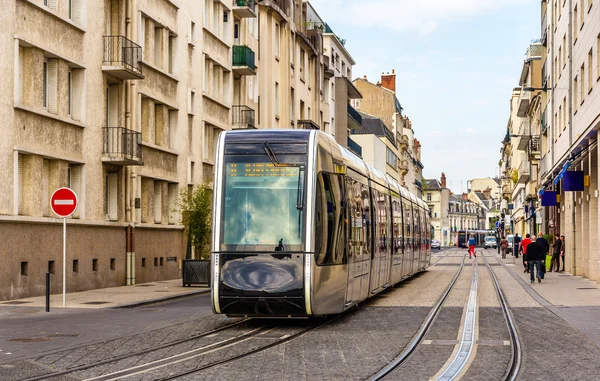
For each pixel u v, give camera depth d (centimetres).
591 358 1191
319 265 1577
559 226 4706
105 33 2995
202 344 1350
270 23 5266
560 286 3008
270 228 1578
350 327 1611
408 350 1270
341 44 7869
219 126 4294
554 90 4606
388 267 2547
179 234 3750
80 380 1023
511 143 11194
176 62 3716
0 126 2288
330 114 7150
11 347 1334
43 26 2528
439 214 19362
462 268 5072
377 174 2447
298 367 1108
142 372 1071
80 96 2817
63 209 2109
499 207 16388
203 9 4066
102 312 1992
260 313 1564
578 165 3859
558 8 4397
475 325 1636
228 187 1614
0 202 2286
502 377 1026
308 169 1606
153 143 3450
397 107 12106
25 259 2397
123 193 3134
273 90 5309
